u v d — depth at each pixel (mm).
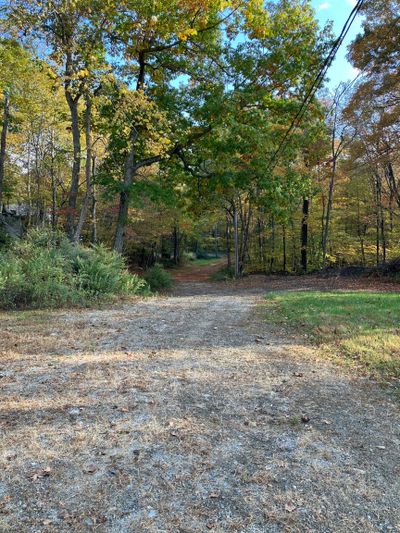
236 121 15500
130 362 5230
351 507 2346
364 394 4172
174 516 2256
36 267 9984
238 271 26984
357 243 26672
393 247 25344
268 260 30547
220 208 26906
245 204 28312
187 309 10047
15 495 2424
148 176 18953
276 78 15664
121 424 3414
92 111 13977
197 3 12844
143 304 10945
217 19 14789
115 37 13148
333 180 22656
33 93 17891
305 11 15156
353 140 20203
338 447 3074
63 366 5023
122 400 3938
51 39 11523
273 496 2447
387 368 4859
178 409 3742
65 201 25219
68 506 2328
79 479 2604
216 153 16375
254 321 8289
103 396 4035
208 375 4734
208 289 19391
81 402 3875
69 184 24609
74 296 10109
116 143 15953
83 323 7820
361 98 16953
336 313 8539
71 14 11148
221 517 2250
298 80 16109
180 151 17375
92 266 11406
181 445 3072
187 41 14812
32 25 10359
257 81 15852
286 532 2129
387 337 6250
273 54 15172
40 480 2584
